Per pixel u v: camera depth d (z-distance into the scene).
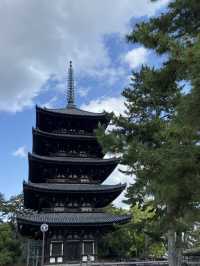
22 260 56.22
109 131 31.42
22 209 74.38
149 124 29.72
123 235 53.22
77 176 51.97
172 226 14.50
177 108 13.14
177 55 14.45
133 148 23.53
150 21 17.41
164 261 46.16
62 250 46.66
